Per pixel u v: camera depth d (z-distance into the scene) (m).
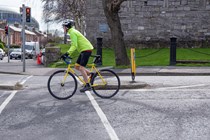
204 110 7.06
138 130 5.68
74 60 21.30
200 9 28.47
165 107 7.38
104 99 8.41
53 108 7.41
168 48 28.28
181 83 11.30
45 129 5.78
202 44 28.61
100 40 18.77
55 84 8.46
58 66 20.23
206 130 5.66
